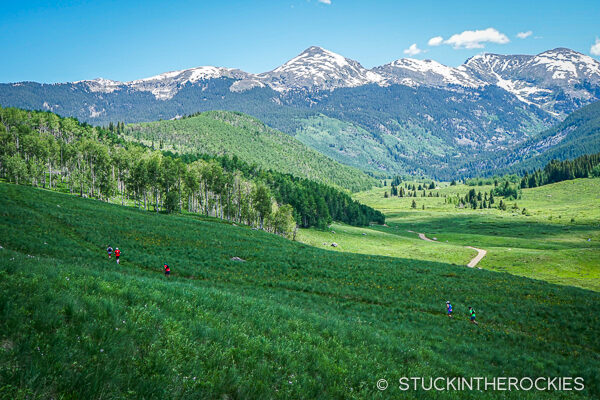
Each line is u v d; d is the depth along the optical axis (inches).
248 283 1380.4
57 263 781.9
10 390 214.8
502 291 1502.2
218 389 302.7
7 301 321.7
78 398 232.4
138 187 4527.6
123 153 5753.0
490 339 994.1
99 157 5088.6
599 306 1294.3
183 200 5098.4
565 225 7628.0
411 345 741.9
